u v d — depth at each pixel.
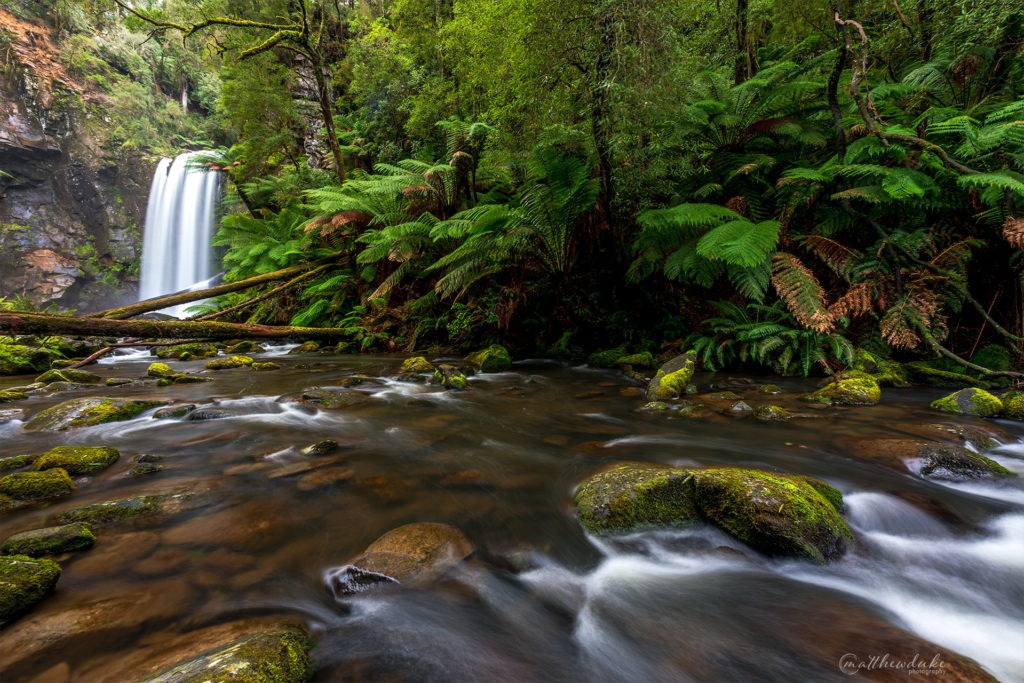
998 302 5.19
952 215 5.42
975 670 1.34
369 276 10.37
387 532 2.12
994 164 4.81
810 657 1.44
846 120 6.44
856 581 1.85
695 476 2.31
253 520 2.24
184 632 1.46
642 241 6.48
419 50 12.90
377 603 1.67
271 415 4.38
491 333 8.27
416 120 12.30
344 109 19.19
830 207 6.05
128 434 3.69
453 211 9.20
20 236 26.00
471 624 1.59
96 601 1.60
